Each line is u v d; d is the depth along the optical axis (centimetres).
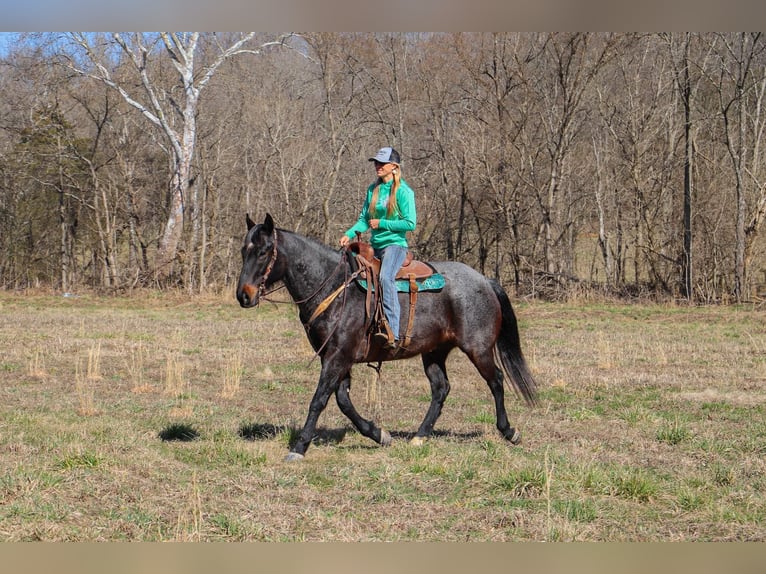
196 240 3147
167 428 880
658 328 1988
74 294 2939
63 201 3175
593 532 588
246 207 3108
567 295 2689
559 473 706
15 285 3119
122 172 3153
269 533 579
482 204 2945
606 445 838
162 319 2203
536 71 2992
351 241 828
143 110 2920
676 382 1216
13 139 3231
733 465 755
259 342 1717
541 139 2944
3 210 3206
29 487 655
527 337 1795
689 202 2677
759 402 1062
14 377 1258
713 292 2652
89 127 3388
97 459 730
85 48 2852
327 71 3092
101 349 1595
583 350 1580
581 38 2720
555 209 2856
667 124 3030
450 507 639
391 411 1031
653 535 584
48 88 3061
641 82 3066
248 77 3359
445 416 1001
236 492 670
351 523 596
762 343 1670
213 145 3188
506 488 680
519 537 579
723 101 3039
